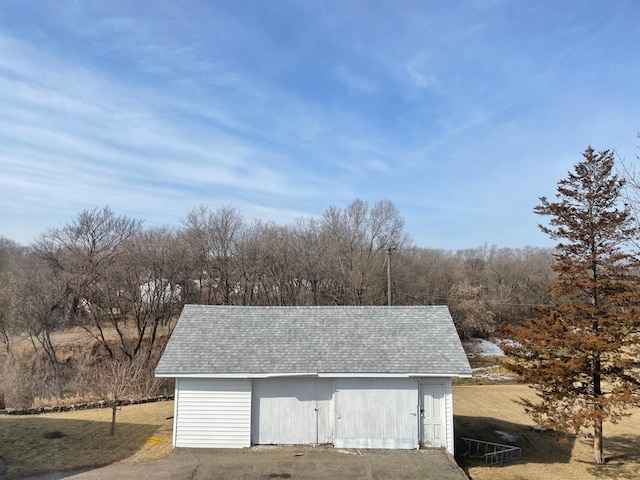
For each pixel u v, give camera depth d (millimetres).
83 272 36875
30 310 32875
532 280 52125
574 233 15812
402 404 15000
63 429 17266
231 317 17641
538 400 24891
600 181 15531
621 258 15094
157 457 14102
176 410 14914
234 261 41406
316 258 43719
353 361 15336
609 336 15133
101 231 42312
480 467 15047
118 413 20062
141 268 36219
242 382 15055
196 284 41156
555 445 17797
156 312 35375
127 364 27500
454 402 24547
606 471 14859
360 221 46125
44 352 32625
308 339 16469
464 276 53375
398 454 14297
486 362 40156
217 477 12367
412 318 17719
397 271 46562
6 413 20031
